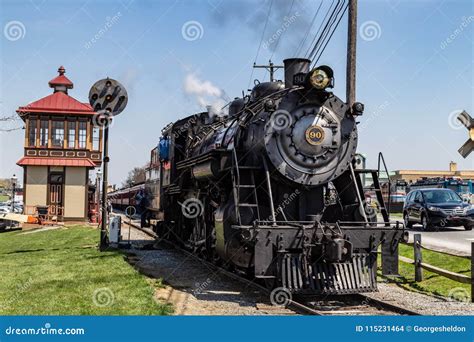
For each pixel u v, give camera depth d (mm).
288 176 9812
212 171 10695
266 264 8836
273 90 11531
